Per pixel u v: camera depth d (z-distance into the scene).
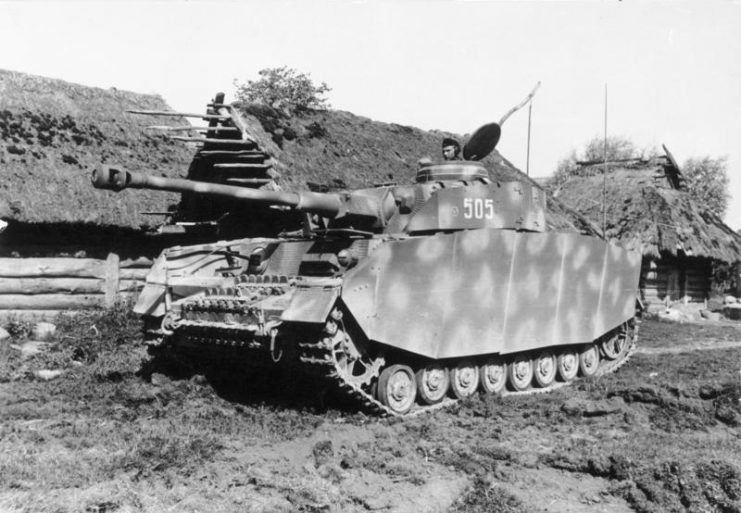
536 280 12.48
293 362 10.05
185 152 20.44
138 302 11.97
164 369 12.38
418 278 10.44
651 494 6.73
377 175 20.41
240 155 17.08
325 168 19.12
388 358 10.56
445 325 10.84
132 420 9.44
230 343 10.27
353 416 9.99
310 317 9.14
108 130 19.58
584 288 13.66
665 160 36.41
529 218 12.91
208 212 18.23
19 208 15.86
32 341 15.51
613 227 30.45
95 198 17.16
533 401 11.48
